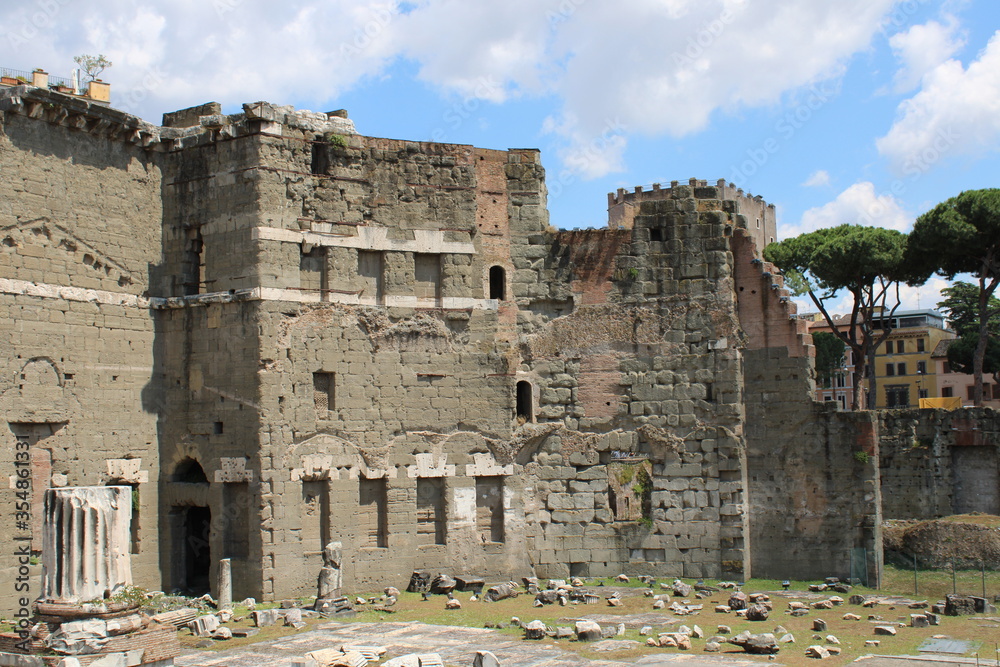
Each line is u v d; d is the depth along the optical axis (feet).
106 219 160.56
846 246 257.96
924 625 129.80
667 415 175.32
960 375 403.95
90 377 156.35
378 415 165.78
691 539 172.35
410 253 171.12
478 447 171.73
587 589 160.35
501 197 179.11
